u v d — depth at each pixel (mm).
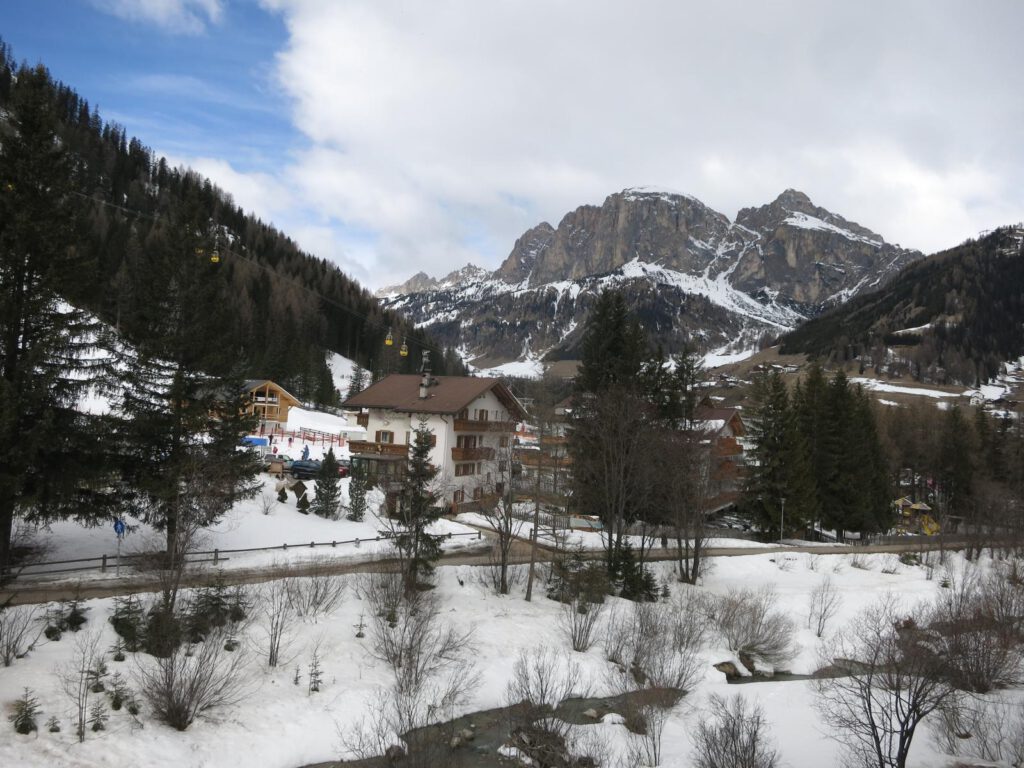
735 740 17594
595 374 48469
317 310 147000
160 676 19531
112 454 28203
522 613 30594
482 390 59156
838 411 61719
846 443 60531
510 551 40281
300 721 19703
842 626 34000
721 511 71875
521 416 65688
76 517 27547
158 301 29750
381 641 24828
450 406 55812
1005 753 19203
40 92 25188
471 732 20781
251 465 31953
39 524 31562
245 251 151375
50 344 24609
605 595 34219
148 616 22344
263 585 27891
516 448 50562
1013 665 25359
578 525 51469
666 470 40656
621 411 39438
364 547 37219
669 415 49250
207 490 25797
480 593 32562
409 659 22641
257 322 117500
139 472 29031
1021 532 53688
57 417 25656
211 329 30812
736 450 67062
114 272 95438
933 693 21500
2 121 25562
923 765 18562
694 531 43219
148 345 28906
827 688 25375
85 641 21109
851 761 18750
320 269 175875
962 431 80938
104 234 106062
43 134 25125
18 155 24625
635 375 48250
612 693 24844
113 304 29734
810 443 61094
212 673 19672
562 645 27781
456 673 23875
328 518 42750
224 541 34625
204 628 22953
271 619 24281
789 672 28875
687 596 36250
